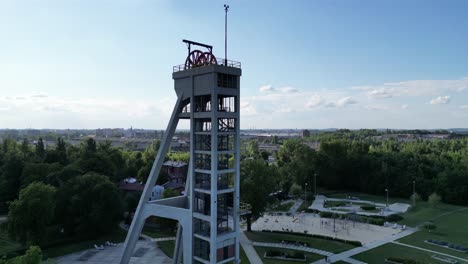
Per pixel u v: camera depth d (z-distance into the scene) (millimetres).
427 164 135875
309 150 137625
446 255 62719
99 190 74188
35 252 39562
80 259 60969
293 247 66875
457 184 110750
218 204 45406
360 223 87812
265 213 97250
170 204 51719
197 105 45844
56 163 93562
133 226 49406
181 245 52625
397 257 60344
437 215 94750
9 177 92312
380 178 127000
